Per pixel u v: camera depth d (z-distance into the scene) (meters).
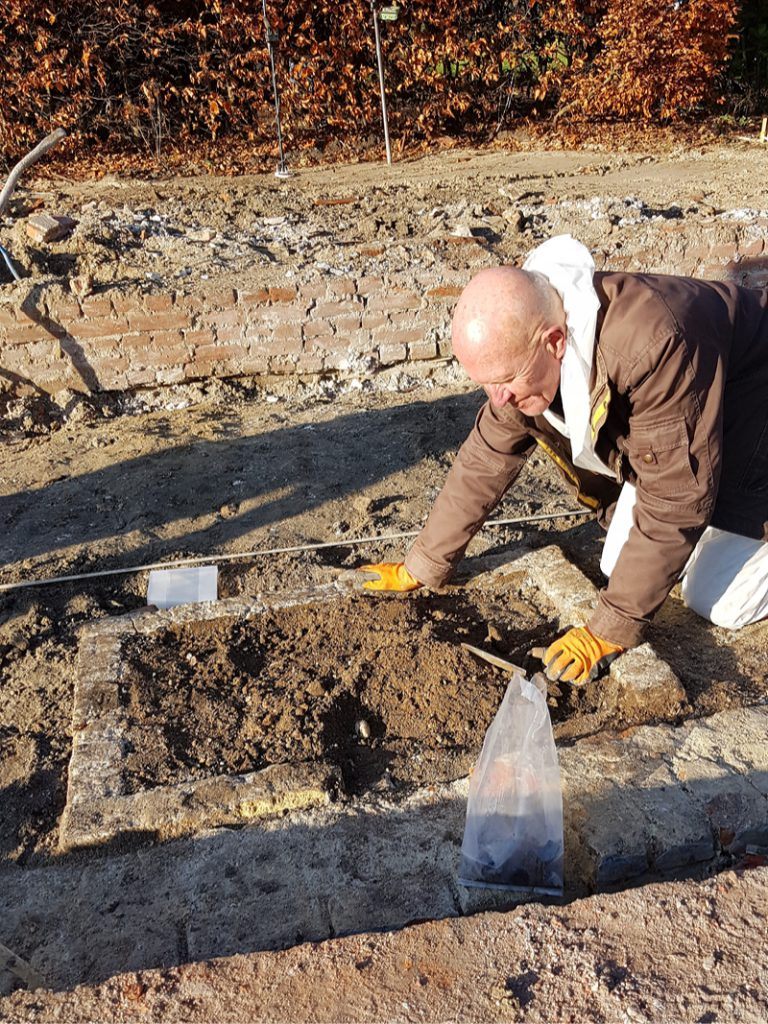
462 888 2.34
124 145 9.99
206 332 5.10
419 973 1.82
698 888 1.99
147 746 2.74
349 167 9.24
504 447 2.95
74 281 4.88
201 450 4.70
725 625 3.16
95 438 4.86
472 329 2.34
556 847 2.33
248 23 9.41
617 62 9.95
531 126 10.56
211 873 2.41
